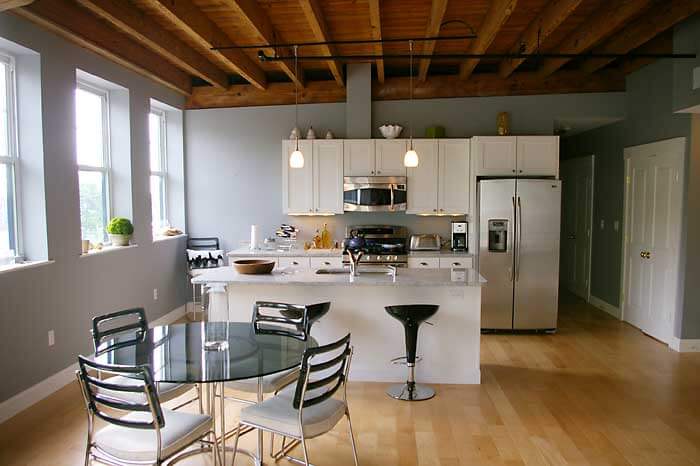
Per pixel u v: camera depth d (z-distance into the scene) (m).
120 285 4.91
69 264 4.12
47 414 3.50
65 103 4.07
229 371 2.38
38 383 3.74
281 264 5.85
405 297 4.07
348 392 3.89
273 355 2.62
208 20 4.32
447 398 3.78
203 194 6.50
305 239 6.41
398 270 4.36
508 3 3.59
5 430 3.26
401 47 5.20
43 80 3.81
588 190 7.01
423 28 4.68
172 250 6.08
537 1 4.05
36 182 3.82
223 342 2.85
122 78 4.95
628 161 5.83
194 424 2.41
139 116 5.29
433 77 6.05
